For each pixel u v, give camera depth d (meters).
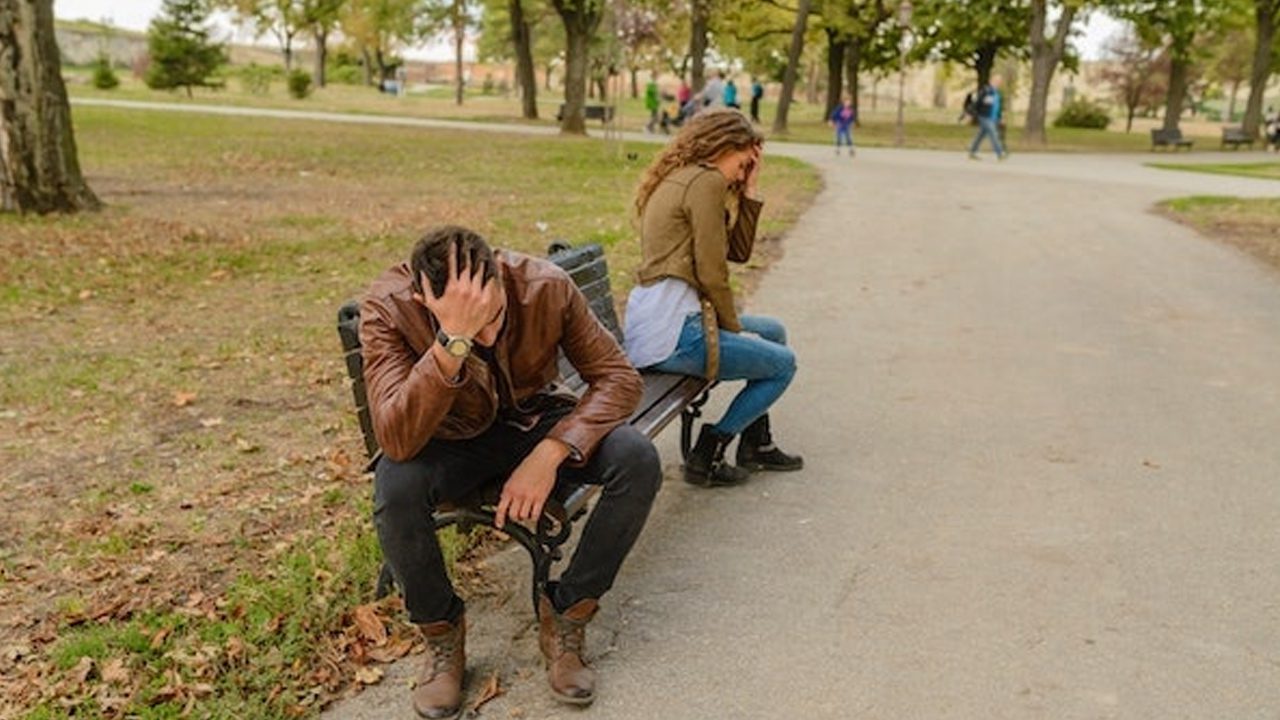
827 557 3.99
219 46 51.34
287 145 24.25
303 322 7.76
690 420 4.71
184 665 3.19
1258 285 9.22
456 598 3.11
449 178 18.52
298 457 4.94
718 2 37.78
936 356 6.80
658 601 3.67
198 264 9.95
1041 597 3.69
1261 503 4.48
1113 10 39.12
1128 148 36.88
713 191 4.33
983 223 13.03
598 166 21.03
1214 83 76.50
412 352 2.99
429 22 50.72
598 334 3.18
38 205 12.61
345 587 3.64
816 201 15.16
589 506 4.48
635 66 36.69
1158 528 4.23
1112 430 5.39
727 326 4.46
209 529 4.17
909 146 31.86
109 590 3.68
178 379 6.25
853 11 43.62
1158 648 3.37
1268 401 5.88
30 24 12.27
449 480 3.12
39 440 5.22
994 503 4.48
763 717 3.04
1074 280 9.36
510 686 3.19
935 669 3.26
